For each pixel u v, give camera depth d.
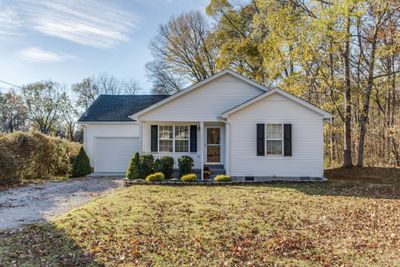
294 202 9.47
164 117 15.71
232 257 5.05
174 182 13.31
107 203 9.02
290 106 14.61
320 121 14.58
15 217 7.89
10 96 42.34
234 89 15.87
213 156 16.98
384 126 21.20
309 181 13.91
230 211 8.16
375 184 13.35
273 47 21.33
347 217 7.68
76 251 5.20
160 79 35.91
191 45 33.25
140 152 15.62
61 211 8.62
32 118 43.19
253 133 14.66
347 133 18.38
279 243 5.71
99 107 21.97
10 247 5.38
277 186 12.86
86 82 46.41
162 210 8.16
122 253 5.14
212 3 28.09
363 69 19.56
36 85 43.16
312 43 18.38
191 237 5.97
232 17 27.95
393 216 7.79
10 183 13.80
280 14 20.31
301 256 5.11
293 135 14.61
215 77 15.70
